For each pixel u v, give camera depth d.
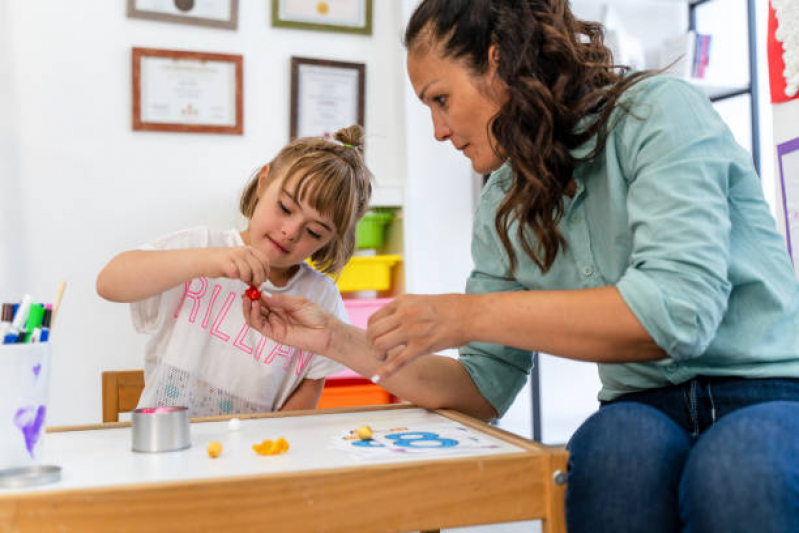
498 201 1.17
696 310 0.78
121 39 2.64
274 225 1.34
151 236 2.67
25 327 0.73
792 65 2.09
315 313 1.07
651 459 0.83
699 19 3.29
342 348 1.07
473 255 1.24
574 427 3.12
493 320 0.82
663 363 0.98
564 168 1.00
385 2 2.96
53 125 2.57
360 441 0.83
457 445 0.79
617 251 1.00
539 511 0.70
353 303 2.54
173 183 2.70
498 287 1.19
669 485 0.82
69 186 2.58
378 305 2.56
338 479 0.64
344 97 2.89
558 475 0.70
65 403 2.55
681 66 3.02
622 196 0.97
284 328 1.06
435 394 1.07
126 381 1.44
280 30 2.83
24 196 2.53
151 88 2.66
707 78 3.05
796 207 2.10
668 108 0.92
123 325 2.62
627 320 0.79
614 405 0.95
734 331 0.94
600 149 0.98
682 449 0.87
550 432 3.08
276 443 0.78
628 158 0.95
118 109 2.64
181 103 2.69
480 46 0.97
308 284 1.51
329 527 0.64
